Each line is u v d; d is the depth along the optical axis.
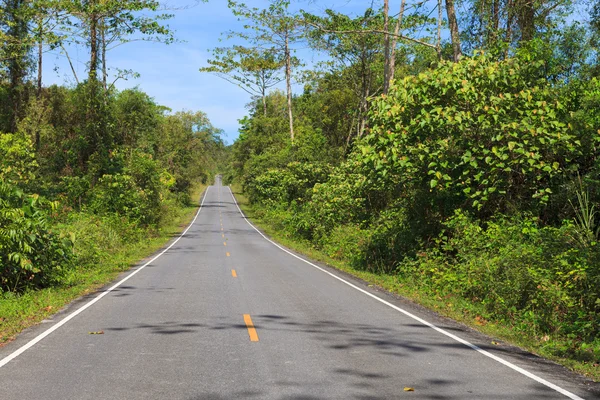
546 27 22.83
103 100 35.34
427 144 15.77
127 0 30.61
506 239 13.61
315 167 41.50
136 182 37.53
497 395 5.37
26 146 30.28
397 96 16.16
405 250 17.66
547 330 9.45
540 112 14.52
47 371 6.07
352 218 25.75
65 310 10.52
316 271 18.38
